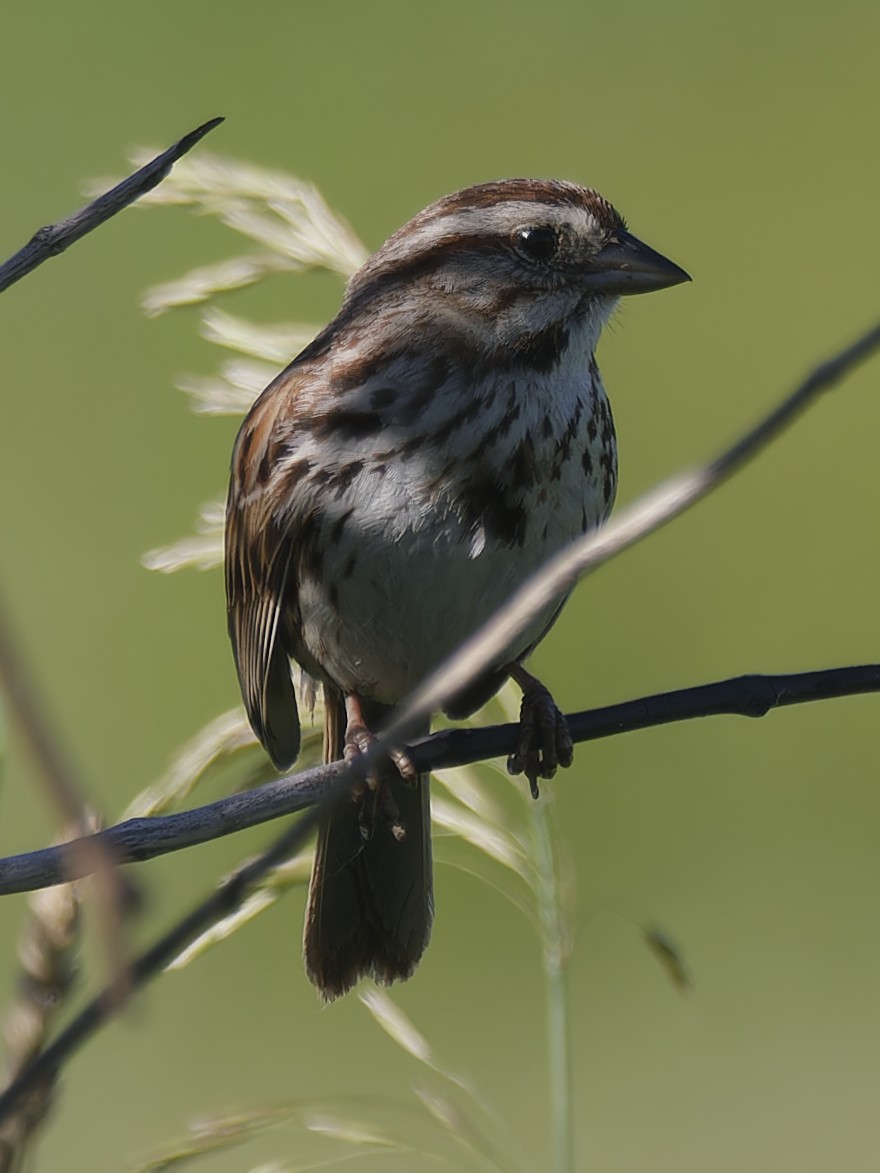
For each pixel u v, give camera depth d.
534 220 6.87
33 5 19.70
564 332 6.88
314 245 7.06
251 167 7.19
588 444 6.87
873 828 13.72
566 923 6.30
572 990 12.69
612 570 15.21
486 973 12.90
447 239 6.91
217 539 7.46
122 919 2.17
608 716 6.25
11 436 15.31
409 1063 12.01
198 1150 5.82
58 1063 2.38
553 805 6.50
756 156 19.25
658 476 15.41
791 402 2.62
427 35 19.94
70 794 2.12
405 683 7.22
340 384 6.82
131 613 14.15
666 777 14.09
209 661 14.00
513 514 6.75
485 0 20.52
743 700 5.82
